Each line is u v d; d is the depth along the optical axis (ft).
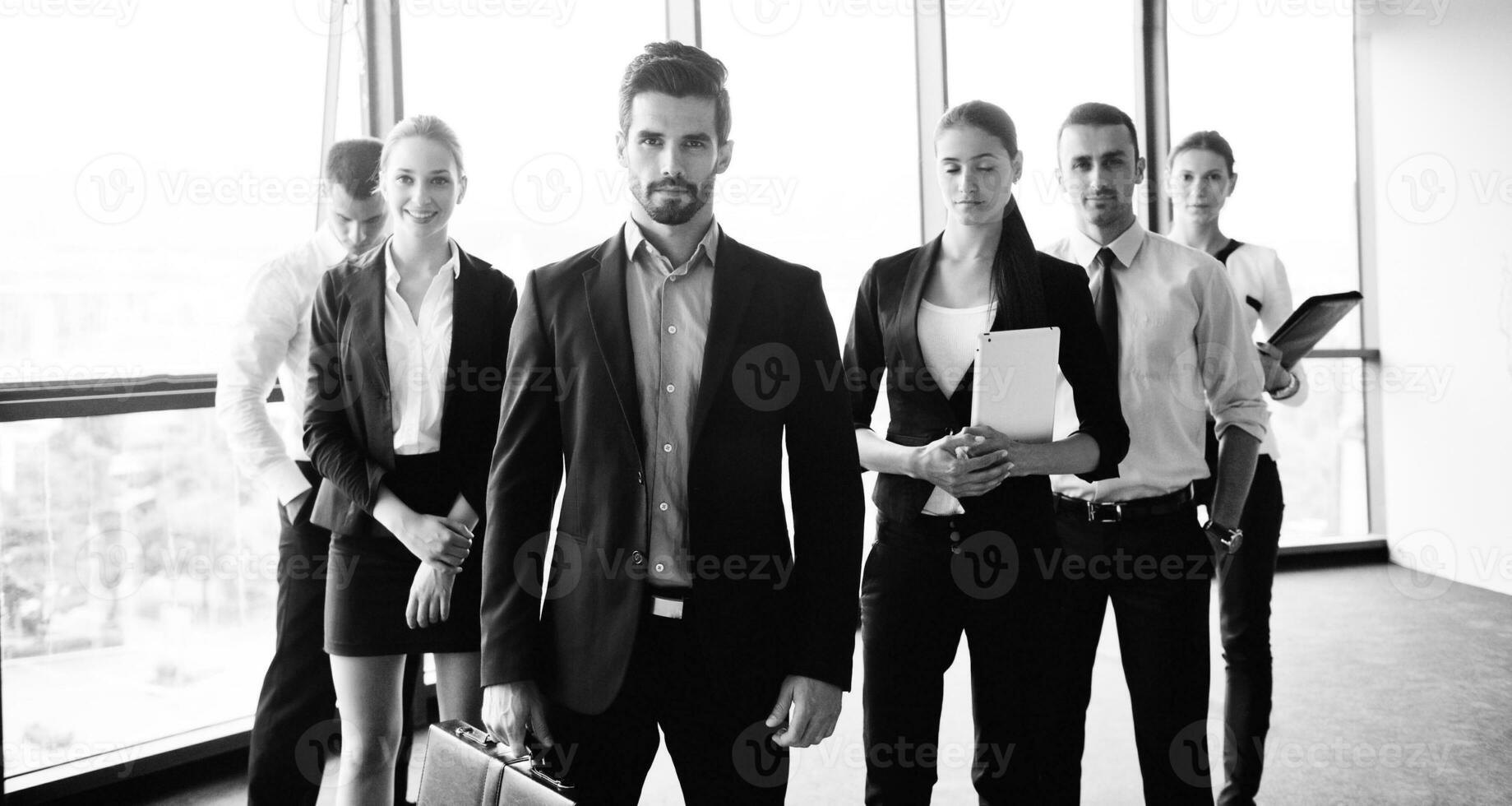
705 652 5.76
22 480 9.98
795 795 10.62
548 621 5.97
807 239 16.08
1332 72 21.21
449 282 8.23
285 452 8.82
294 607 8.80
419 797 6.48
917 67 16.83
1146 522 8.19
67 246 10.13
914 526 7.57
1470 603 18.29
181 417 11.09
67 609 10.32
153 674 10.99
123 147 10.46
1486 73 18.97
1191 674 8.13
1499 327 18.98
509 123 13.12
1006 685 7.47
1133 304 8.54
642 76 5.73
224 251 11.24
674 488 5.86
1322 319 10.11
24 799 9.66
